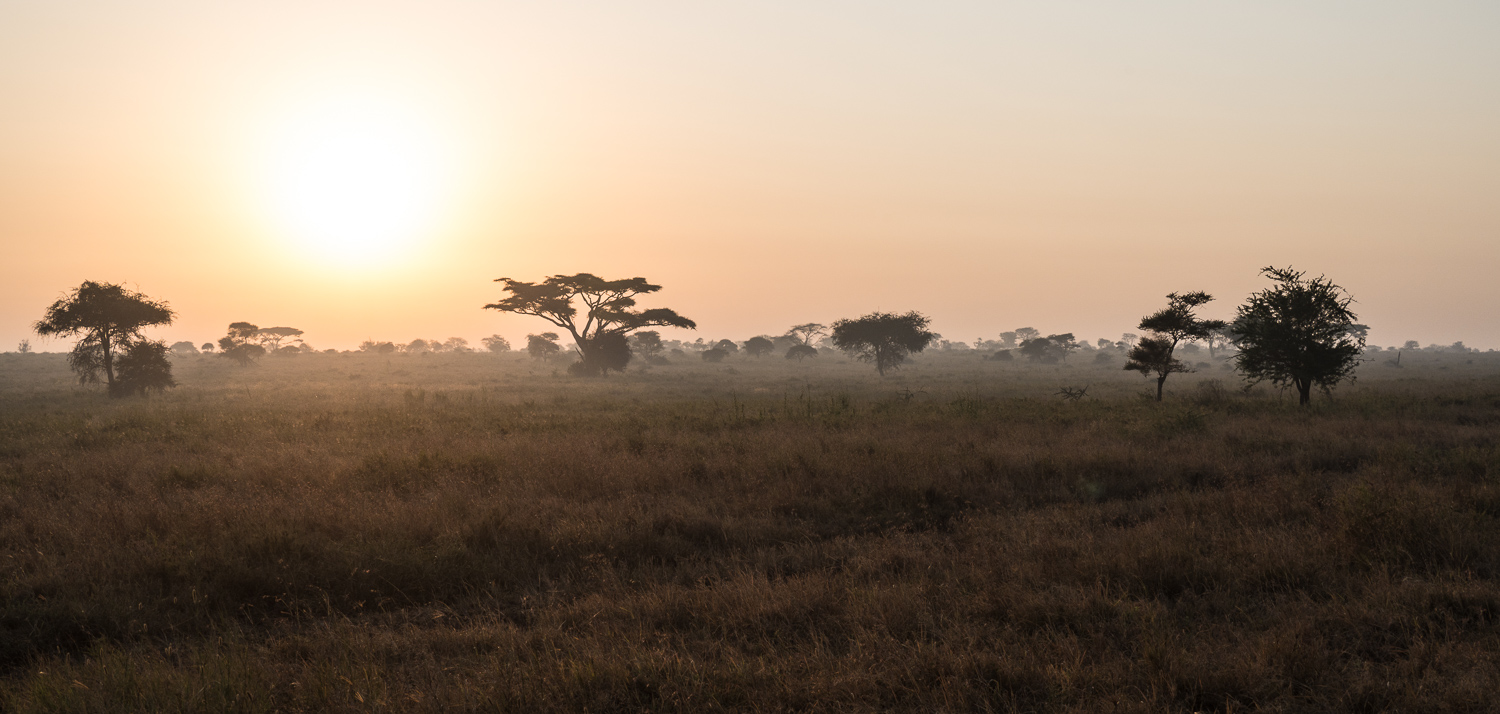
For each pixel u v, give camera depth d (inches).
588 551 314.0
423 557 291.1
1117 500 415.8
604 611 239.8
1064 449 554.9
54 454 589.9
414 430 739.4
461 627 239.3
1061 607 234.4
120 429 783.7
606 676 185.5
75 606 237.1
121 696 175.5
